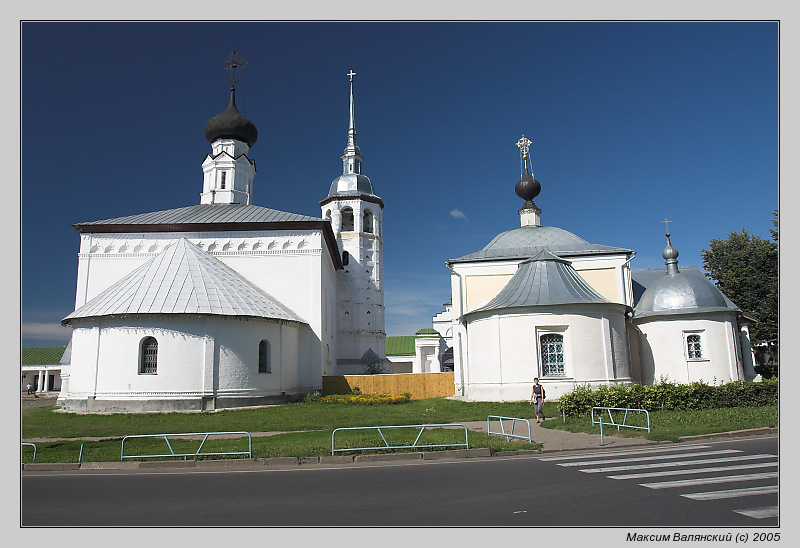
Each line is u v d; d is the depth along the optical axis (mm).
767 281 43281
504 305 27203
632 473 10922
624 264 33938
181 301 27500
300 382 33594
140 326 26812
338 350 50750
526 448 14164
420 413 23609
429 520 7828
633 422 17406
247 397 28125
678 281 30359
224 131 43875
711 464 11617
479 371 28406
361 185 55031
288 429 19750
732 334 28859
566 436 16281
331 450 14039
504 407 24141
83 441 17297
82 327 28078
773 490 9141
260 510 8625
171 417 24062
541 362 26469
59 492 10336
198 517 8266
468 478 10914
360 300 51844
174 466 13266
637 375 30281
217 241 36031
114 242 36094
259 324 29672
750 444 14297
